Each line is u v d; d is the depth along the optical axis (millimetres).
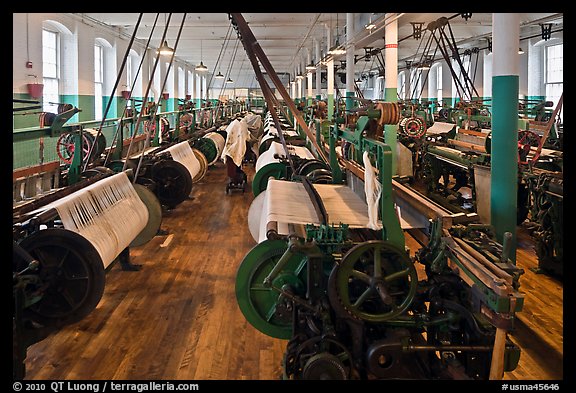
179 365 3373
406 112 11711
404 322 2900
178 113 10836
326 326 2838
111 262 4180
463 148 8234
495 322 2393
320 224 3271
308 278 2934
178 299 4527
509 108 3688
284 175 6605
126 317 4137
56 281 3207
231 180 10000
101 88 14820
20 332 2754
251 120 15234
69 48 11969
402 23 11188
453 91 21844
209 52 22781
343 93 24953
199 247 6203
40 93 9539
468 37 16594
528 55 16797
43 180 5184
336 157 4902
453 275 2975
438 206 3455
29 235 3186
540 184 5254
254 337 3789
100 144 6484
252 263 3211
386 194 2980
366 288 2996
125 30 15680
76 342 3693
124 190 4922
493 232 3180
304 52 24109
